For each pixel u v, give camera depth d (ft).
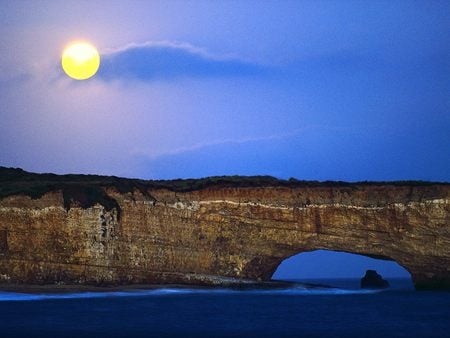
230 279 267.39
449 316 194.49
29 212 244.63
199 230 267.18
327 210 269.85
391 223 269.03
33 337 148.56
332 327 170.81
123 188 262.26
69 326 163.73
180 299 230.68
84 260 249.34
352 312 202.49
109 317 180.55
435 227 267.80
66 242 247.70
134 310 196.34
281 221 269.03
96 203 252.83
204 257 266.77
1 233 242.17
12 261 242.17
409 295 264.52
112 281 253.24
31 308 198.39
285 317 188.14
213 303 219.00
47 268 245.24
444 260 268.82
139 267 257.75
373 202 269.85
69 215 248.32
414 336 158.30
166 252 262.06
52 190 250.37
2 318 176.24
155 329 162.30
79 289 243.81
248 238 269.64
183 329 163.43
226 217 268.21
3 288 235.61
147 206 262.06
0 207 242.99
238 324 173.37
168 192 267.80
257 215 268.62
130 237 257.75
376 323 178.70
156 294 247.91
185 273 263.49
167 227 263.70
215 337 153.07
